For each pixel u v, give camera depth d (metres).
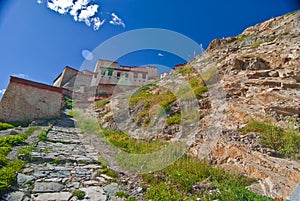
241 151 5.65
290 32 14.59
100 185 5.00
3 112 13.04
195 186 4.61
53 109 15.76
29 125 12.21
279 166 4.66
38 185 4.66
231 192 4.11
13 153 6.55
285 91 7.78
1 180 4.42
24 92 14.26
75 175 5.54
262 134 6.07
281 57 10.59
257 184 4.52
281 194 3.95
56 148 8.04
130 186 4.98
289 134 5.54
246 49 15.16
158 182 5.06
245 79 10.38
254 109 7.61
